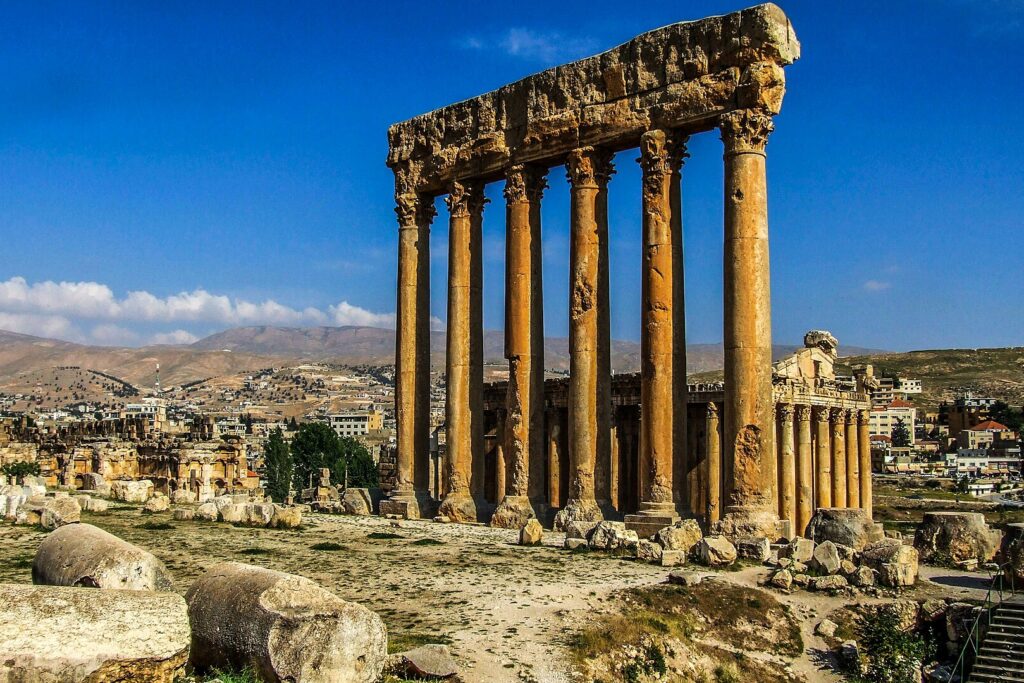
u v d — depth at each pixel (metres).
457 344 56.09
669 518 45.22
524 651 26.84
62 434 107.81
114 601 19.92
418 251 59.72
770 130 44.38
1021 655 30.56
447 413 56.28
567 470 74.44
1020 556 35.19
